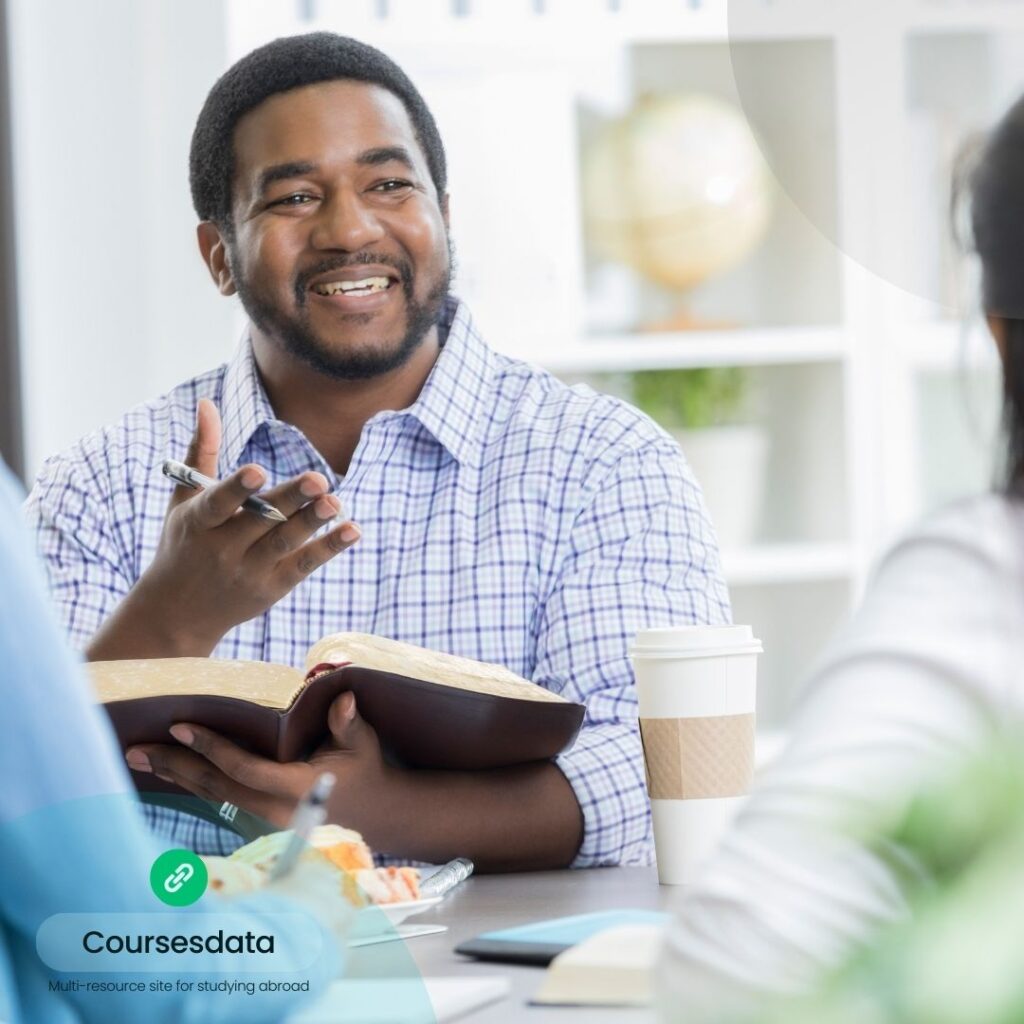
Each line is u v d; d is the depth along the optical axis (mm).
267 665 2918
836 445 7773
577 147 7719
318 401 4438
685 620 4043
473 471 4289
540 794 3217
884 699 1026
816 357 7660
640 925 1666
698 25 7566
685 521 4191
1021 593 1062
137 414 4621
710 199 7586
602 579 4059
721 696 2553
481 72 7496
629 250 7668
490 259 7504
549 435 4305
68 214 7188
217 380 4684
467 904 2498
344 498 4250
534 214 7520
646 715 2590
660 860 2627
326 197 4277
